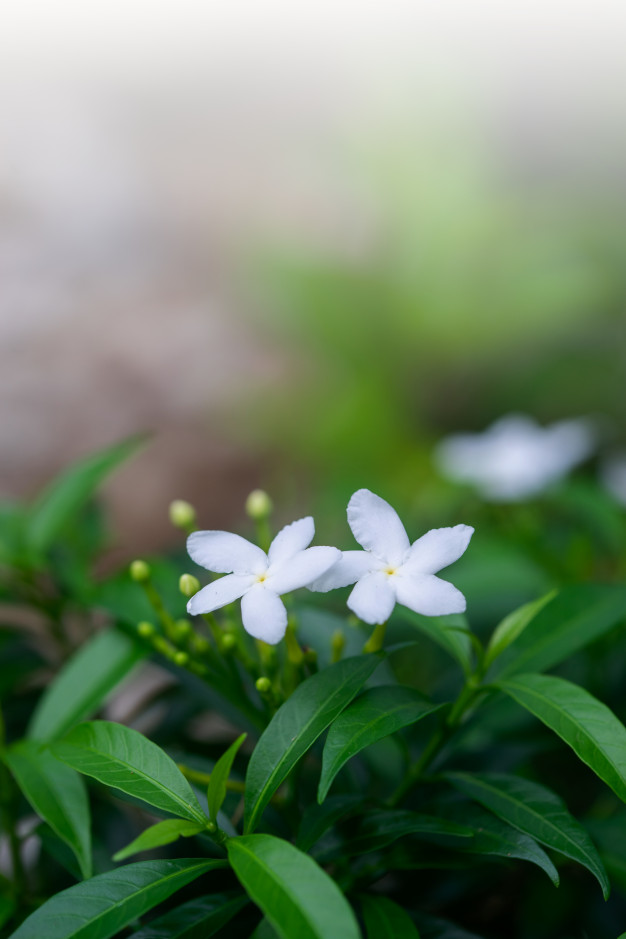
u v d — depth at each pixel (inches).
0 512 16.5
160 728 15.7
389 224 39.6
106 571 27.8
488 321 36.4
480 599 17.0
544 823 11.5
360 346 37.1
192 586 12.3
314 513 20.4
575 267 37.2
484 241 37.4
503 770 14.1
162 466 38.9
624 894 12.7
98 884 10.9
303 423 38.0
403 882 14.0
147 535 36.4
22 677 16.2
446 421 37.4
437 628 13.1
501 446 20.8
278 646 14.1
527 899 14.7
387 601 11.1
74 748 11.5
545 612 13.7
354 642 13.7
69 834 12.3
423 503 21.8
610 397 36.7
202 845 12.7
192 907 11.6
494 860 12.2
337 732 11.1
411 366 37.3
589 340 37.5
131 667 14.1
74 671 14.2
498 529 20.2
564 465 20.3
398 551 11.5
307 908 9.9
